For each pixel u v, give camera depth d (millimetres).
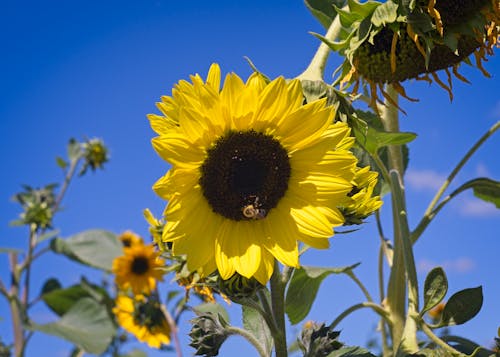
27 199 1791
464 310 627
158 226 646
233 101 554
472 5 646
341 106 595
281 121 569
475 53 679
